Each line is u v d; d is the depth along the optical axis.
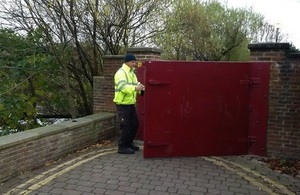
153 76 5.69
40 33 8.12
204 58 17.41
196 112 5.90
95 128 6.82
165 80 5.74
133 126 6.16
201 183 4.66
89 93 10.25
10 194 4.13
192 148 5.95
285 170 5.34
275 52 5.85
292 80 5.78
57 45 8.30
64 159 5.66
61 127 5.76
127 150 6.06
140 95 6.79
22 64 8.35
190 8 13.78
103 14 8.70
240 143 6.11
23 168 4.86
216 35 17.77
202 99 5.90
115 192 4.25
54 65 8.85
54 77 9.45
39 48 8.46
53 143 5.52
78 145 6.25
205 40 16.50
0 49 8.62
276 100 5.93
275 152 6.01
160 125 5.80
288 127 5.88
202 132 5.96
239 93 6.01
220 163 5.64
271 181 4.84
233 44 18.98
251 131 6.11
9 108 8.53
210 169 5.30
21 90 9.46
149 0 9.55
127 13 8.98
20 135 4.95
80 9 8.38
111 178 4.75
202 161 5.73
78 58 9.41
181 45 14.72
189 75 5.83
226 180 4.82
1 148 4.39
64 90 10.05
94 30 8.72
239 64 5.96
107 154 6.02
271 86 5.94
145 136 5.75
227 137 6.05
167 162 5.61
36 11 7.56
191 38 15.30
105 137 7.23
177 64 5.77
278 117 5.94
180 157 5.91
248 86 6.02
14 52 8.59
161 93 5.75
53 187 4.38
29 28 8.17
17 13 8.20
